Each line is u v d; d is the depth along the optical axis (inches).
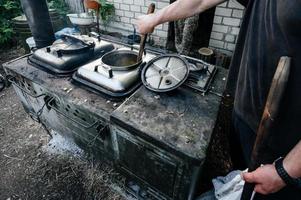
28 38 115.7
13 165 72.3
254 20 32.6
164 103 43.4
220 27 105.7
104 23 140.8
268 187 28.2
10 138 82.0
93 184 65.1
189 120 39.7
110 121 41.2
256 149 29.7
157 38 126.4
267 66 29.7
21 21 121.7
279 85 25.2
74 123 52.9
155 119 39.6
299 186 27.4
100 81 47.0
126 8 127.7
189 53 104.9
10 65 57.1
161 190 45.4
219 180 47.6
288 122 29.5
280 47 27.1
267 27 29.1
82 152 74.3
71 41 59.6
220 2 40.4
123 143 43.6
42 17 63.1
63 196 63.6
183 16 43.8
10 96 105.8
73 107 47.6
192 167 35.1
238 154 47.9
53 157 73.9
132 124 38.4
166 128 37.9
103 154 54.1
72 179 67.3
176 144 35.1
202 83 48.1
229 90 44.3
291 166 25.5
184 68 47.0
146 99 44.2
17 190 65.5
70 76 52.7
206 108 42.6
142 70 48.5
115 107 43.7
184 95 45.7
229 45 108.7
